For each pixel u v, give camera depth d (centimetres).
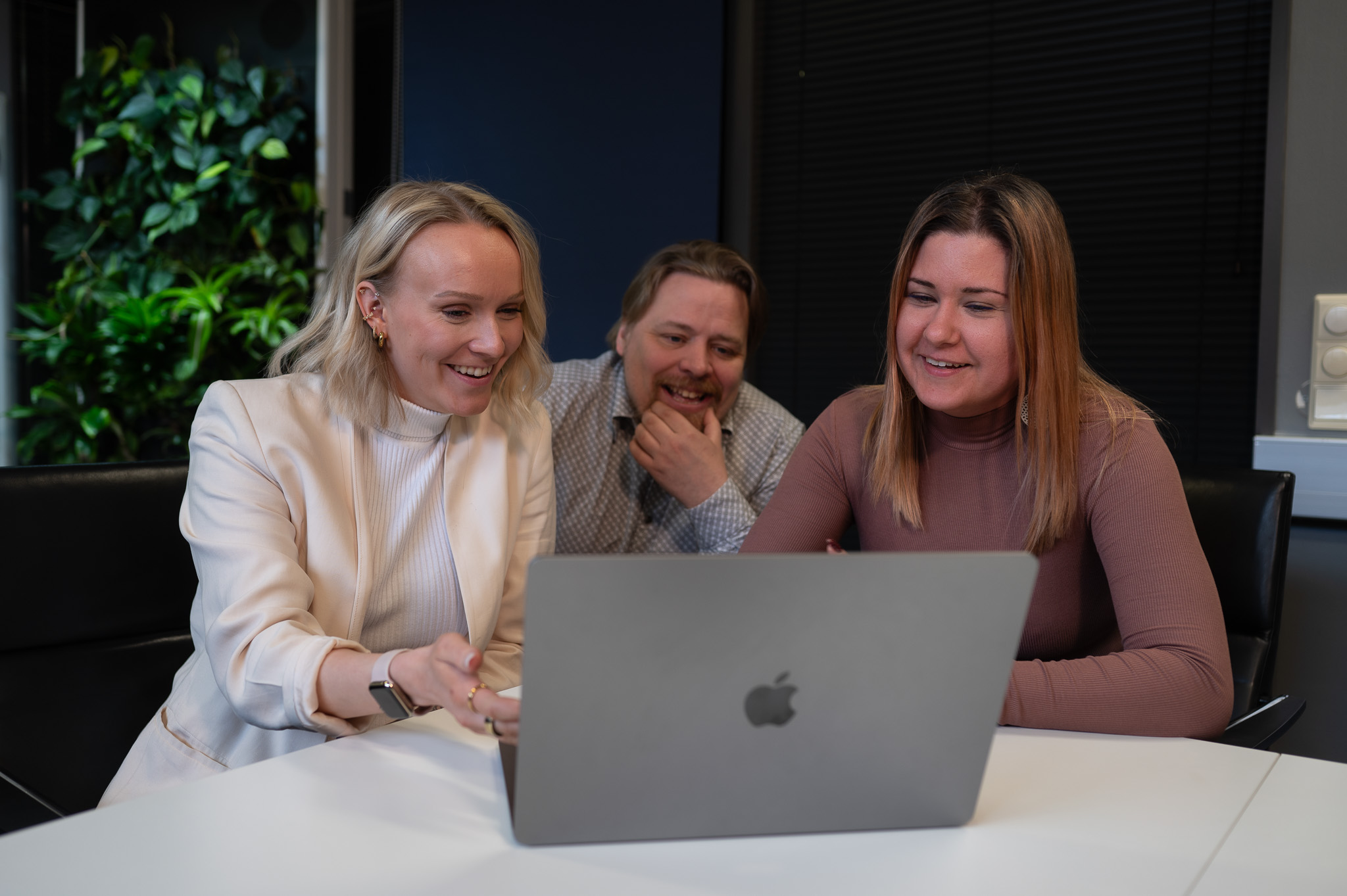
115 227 328
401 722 99
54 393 329
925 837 76
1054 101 233
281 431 120
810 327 262
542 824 72
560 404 182
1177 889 68
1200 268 221
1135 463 121
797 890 67
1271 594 146
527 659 67
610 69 269
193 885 66
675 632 68
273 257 323
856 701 72
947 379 126
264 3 328
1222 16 215
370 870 69
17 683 126
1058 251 124
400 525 128
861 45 252
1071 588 130
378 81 320
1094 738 99
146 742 122
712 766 73
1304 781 88
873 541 144
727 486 171
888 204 251
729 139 263
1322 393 188
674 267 177
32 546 128
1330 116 187
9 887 65
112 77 339
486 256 121
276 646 102
